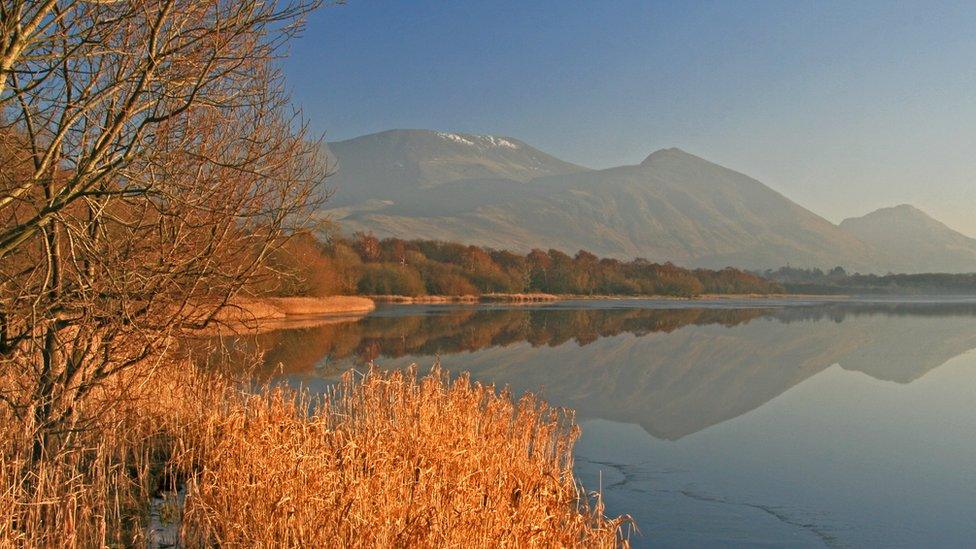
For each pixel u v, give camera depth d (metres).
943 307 107.44
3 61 8.11
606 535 9.38
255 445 9.70
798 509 13.75
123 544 8.88
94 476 10.13
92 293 9.27
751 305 109.94
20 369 9.94
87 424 10.28
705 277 160.88
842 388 28.81
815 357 39.06
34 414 9.43
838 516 13.39
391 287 90.69
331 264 66.62
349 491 8.12
